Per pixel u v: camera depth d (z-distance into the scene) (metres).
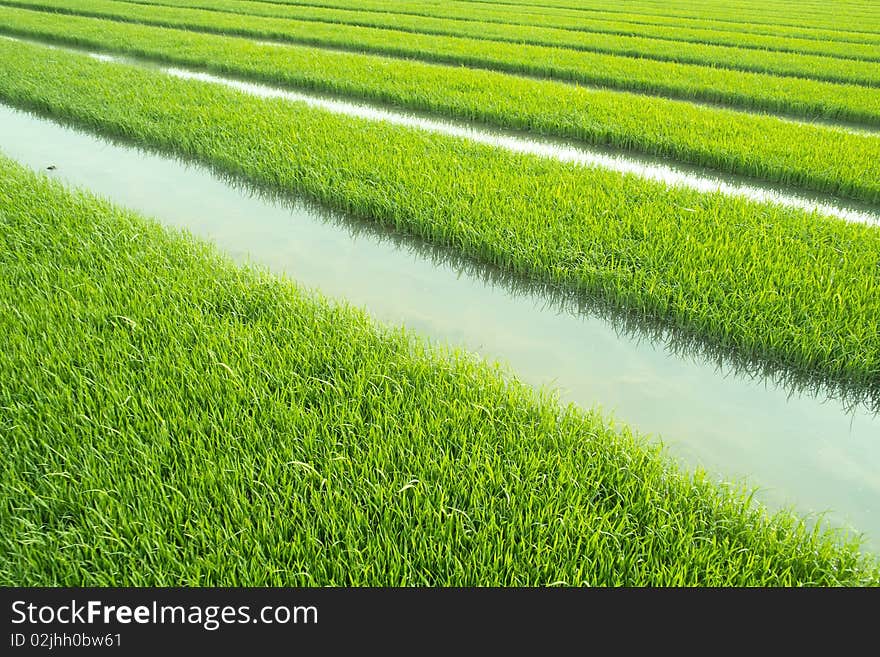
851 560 3.12
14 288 5.04
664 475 3.56
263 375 4.21
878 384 4.71
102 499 3.20
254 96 11.35
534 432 3.84
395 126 9.77
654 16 25.94
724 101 13.01
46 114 10.80
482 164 8.22
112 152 9.28
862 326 4.93
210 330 4.65
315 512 3.21
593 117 10.66
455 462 3.53
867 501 3.78
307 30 19.03
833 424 4.46
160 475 3.35
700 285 5.45
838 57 17.67
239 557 2.95
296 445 3.58
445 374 4.31
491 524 3.13
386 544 3.01
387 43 17.22
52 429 3.63
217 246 6.67
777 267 5.65
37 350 4.25
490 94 11.89
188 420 3.71
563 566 2.94
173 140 9.28
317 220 7.38
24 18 19.75
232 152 8.65
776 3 35.34
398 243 6.89
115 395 3.87
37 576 2.86
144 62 15.28
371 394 4.03
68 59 13.90
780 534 3.28
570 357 5.08
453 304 5.79
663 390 4.73
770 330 4.96
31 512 3.18
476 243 6.45
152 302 4.93
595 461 3.62
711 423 4.41
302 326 4.81
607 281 5.73
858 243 6.24
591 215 6.76
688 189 7.58
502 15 24.38
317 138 9.03
